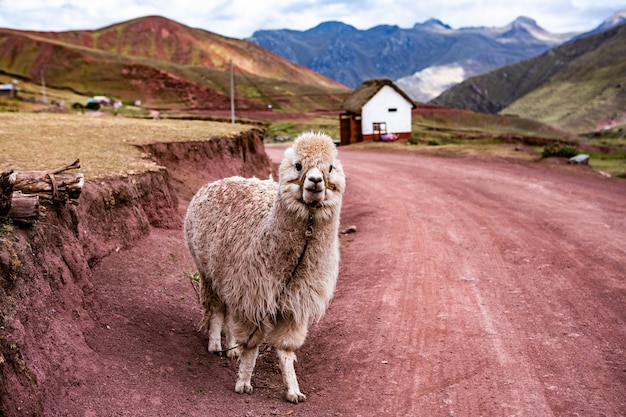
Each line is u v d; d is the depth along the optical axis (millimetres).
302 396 5453
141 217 9414
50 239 5941
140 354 5812
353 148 44594
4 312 4551
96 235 8023
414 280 9508
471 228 13586
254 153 20906
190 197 13617
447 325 7438
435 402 5418
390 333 7254
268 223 5133
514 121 135125
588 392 5488
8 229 5211
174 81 120375
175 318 7109
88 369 5113
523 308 7969
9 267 4809
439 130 94375
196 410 5035
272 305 5113
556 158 28953
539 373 5930
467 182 22219
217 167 16984
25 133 14719
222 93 121750
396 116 53625
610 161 32438
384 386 5809
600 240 11828
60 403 4602
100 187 8703
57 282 5617
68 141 13742
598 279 9156
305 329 5410
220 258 5672
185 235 6973
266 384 5930
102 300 6629
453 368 6156
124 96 114250
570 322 7363
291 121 87812
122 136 15531
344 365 6402
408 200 18234
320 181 4656
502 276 9578
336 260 5418
